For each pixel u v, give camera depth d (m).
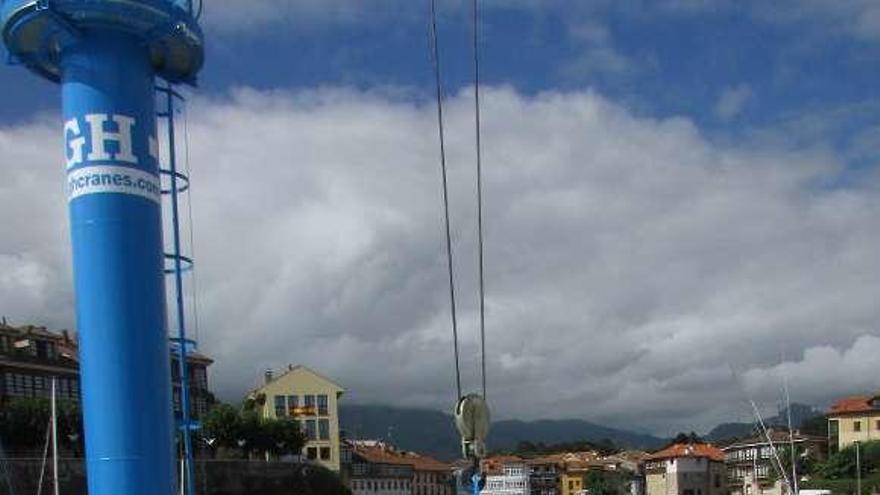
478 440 11.48
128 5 13.56
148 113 13.95
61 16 13.36
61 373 97.94
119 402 13.21
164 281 13.95
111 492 13.13
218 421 101.00
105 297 13.27
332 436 132.38
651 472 187.00
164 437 13.54
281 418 114.06
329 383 133.88
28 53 14.23
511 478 106.31
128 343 13.28
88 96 13.48
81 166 13.41
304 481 97.25
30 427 79.69
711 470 172.38
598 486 184.75
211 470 84.25
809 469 123.06
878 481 110.50
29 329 97.75
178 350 15.77
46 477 64.88
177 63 15.14
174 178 15.62
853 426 142.00
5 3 13.83
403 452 186.50
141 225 13.52
